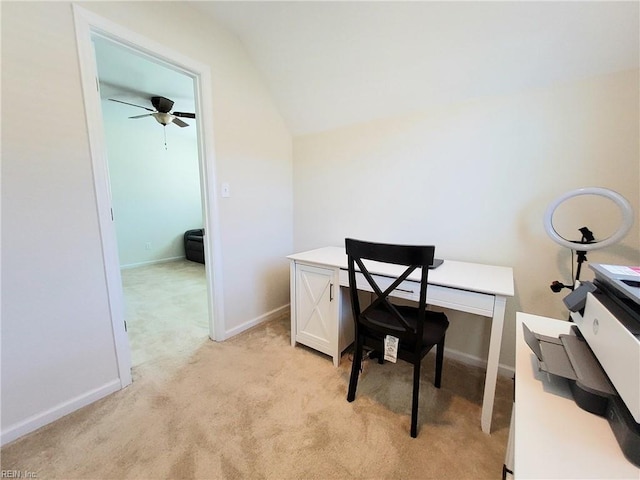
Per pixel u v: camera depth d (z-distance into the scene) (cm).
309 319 189
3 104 109
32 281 121
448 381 164
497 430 128
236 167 207
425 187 188
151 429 126
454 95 168
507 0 124
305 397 149
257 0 161
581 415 56
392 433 126
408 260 116
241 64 202
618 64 127
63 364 132
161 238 487
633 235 133
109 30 135
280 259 255
